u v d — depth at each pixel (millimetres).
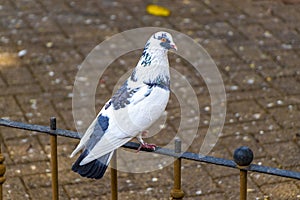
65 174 7945
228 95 9711
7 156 8273
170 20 11891
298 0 12570
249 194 7609
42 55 10750
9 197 7543
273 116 9227
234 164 4949
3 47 10961
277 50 10984
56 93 9719
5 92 9727
